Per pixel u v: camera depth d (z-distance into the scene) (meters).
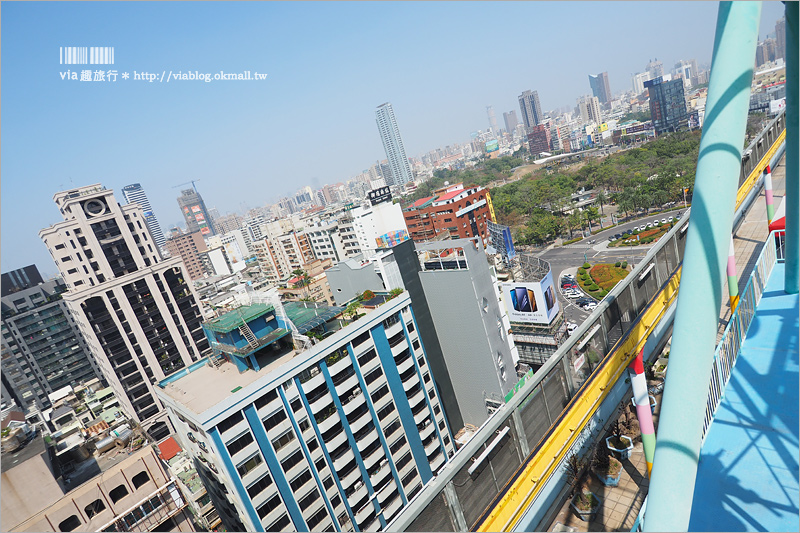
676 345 3.92
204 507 36.91
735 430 7.93
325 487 32.62
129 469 28.02
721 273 3.83
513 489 10.05
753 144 30.23
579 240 106.31
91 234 63.75
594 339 12.96
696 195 3.96
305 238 130.75
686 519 3.43
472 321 41.50
